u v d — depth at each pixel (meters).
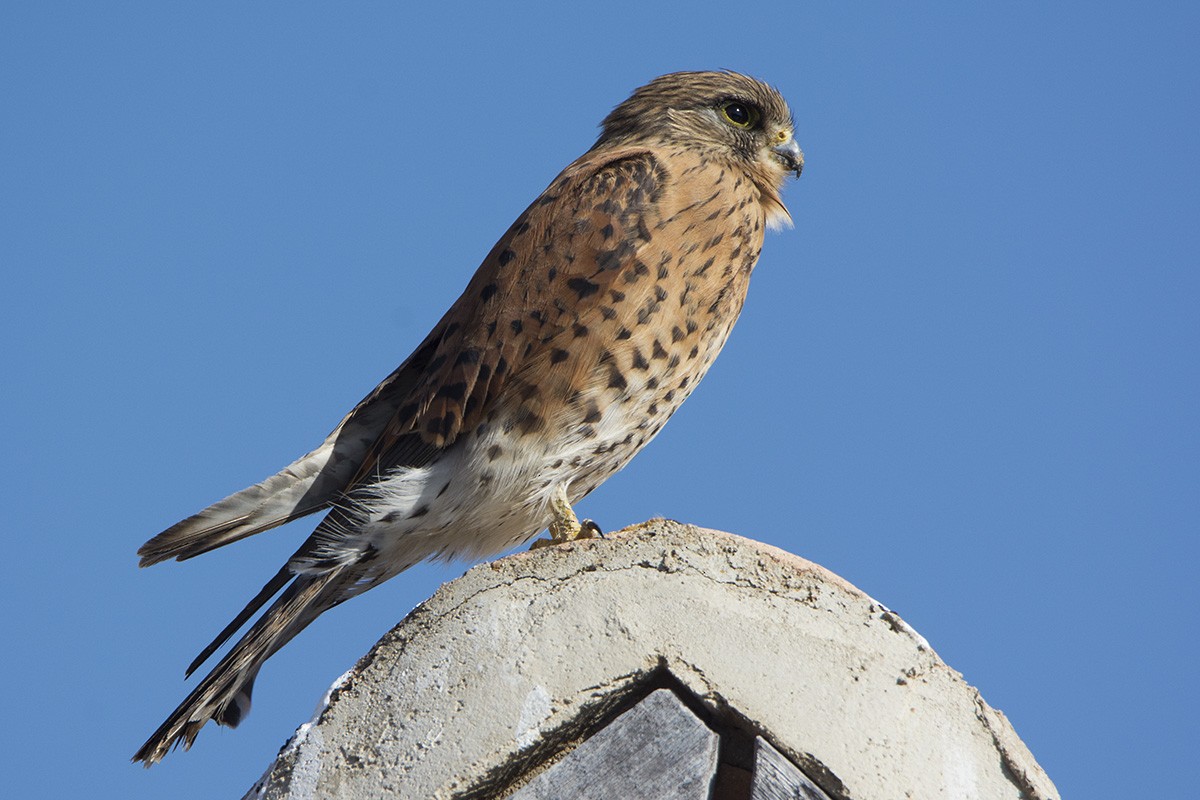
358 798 5.65
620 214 9.61
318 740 5.86
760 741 5.52
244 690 8.79
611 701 5.75
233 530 8.97
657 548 6.02
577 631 5.85
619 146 11.28
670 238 9.63
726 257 9.86
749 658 5.72
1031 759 5.71
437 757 5.66
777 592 5.91
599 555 6.04
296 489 9.23
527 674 5.78
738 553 6.01
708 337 9.80
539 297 9.31
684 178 10.01
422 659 5.93
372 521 9.11
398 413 9.36
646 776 5.51
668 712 5.60
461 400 9.19
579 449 9.27
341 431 9.47
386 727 5.81
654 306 9.41
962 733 5.71
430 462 9.24
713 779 5.51
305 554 9.14
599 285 9.34
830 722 5.58
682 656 5.73
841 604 5.90
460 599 6.05
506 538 9.62
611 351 9.27
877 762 5.50
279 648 9.09
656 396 9.53
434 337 9.73
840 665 5.73
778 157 11.26
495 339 9.25
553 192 9.96
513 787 5.70
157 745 8.05
